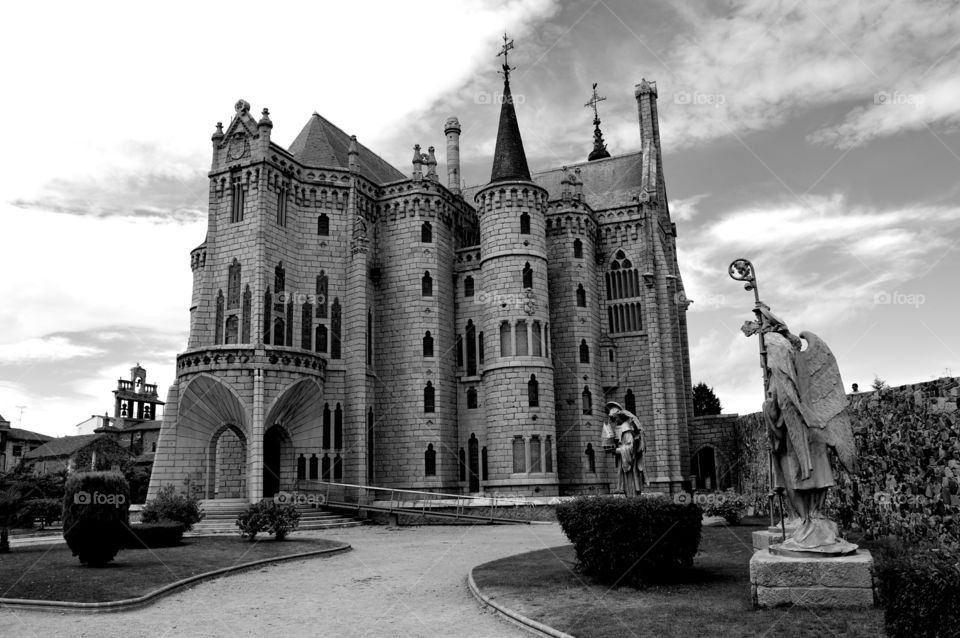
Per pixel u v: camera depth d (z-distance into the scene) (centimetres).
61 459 8656
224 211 4994
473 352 5725
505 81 6128
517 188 5575
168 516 3419
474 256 5853
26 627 1588
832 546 1405
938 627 955
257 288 4731
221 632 1516
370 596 1898
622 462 2455
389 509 4422
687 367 6806
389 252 5694
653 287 5978
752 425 4422
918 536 1888
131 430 8850
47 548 2900
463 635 1432
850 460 1480
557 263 5972
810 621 1266
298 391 4647
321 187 5366
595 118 8194
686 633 1259
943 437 1777
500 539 3378
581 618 1433
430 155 5838
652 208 6219
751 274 1648
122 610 1755
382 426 5428
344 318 5244
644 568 1744
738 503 3397
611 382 5928
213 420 4509
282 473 4653
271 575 2303
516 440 5194
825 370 1521
